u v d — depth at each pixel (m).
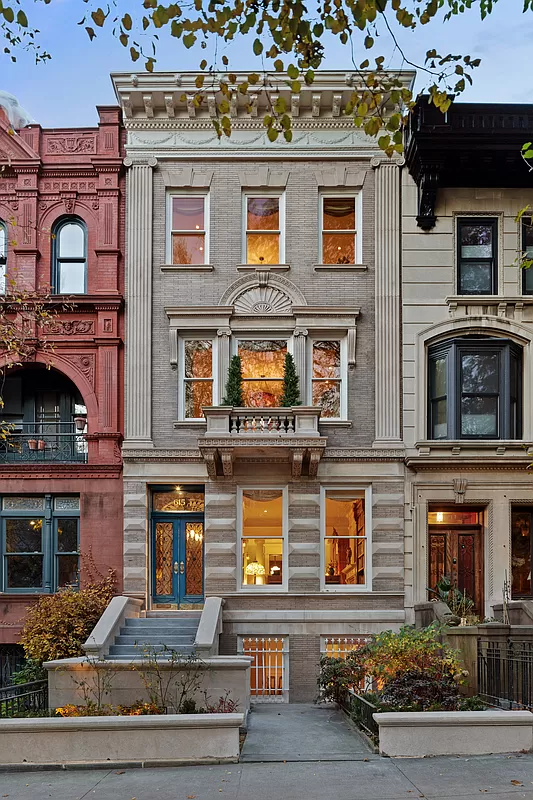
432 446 18.36
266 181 19.36
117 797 8.95
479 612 18.72
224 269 19.23
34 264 19.27
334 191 19.58
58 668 13.77
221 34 9.01
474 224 19.38
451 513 19.16
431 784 9.14
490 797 8.58
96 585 18.25
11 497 19.12
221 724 10.70
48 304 18.95
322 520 18.69
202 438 17.62
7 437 18.95
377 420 18.77
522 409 18.86
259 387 19.17
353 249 19.61
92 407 19.03
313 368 19.25
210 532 18.45
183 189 19.53
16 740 10.67
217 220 19.34
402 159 19.23
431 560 18.95
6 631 18.20
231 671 13.69
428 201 18.84
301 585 18.31
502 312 18.94
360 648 15.38
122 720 10.70
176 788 9.28
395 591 18.27
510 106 17.95
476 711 11.09
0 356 18.95
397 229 19.20
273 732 12.56
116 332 19.09
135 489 18.56
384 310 19.00
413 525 18.48
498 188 19.25
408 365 18.86
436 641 14.20
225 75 18.61
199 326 19.06
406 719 10.70
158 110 19.36
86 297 18.92
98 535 18.67
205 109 19.22
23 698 13.83
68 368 19.19
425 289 19.05
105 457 18.89
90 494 18.78
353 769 9.96
